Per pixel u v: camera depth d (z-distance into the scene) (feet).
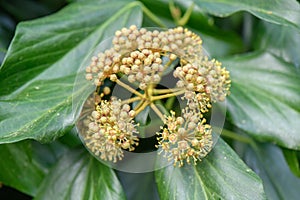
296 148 1.45
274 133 1.46
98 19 1.53
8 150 1.55
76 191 1.44
